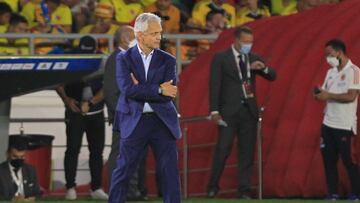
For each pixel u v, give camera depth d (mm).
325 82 36094
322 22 41094
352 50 38250
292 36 41594
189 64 44531
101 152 38062
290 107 38938
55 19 46062
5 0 45812
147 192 38500
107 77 32562
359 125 36750
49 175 40531
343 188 36812
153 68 24047
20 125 43094
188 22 46844
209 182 37594
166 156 24203
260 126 37375
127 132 24078
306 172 37312
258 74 37406
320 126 37719
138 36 24047
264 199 36375
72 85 37594
